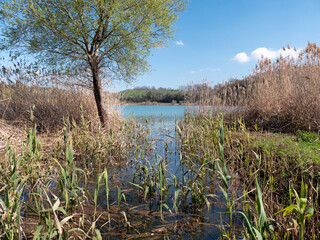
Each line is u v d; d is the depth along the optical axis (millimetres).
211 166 3660
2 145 4434
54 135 5578
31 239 2045
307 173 2801
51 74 6551
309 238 2014
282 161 3279
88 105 7438
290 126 5953
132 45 6211
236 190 3061
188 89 9266
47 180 3418
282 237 2055
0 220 2039
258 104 7008
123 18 5480
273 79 7641
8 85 7430
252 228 1706
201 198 2736
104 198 3029
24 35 5449
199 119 7566
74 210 2617
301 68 7113
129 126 7395
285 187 2844
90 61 6156
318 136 4566
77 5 4961
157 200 2986
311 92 5797
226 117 7402
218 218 2527
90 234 2182
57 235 2041
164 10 5980
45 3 5098
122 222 2428
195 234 2211
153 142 6246
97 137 5383
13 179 2260
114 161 4738
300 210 1559
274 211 2424
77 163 4438
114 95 8531
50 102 7219
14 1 4855
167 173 3967
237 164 3719
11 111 6672
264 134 5262
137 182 3619
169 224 2398
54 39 5621
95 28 5715
